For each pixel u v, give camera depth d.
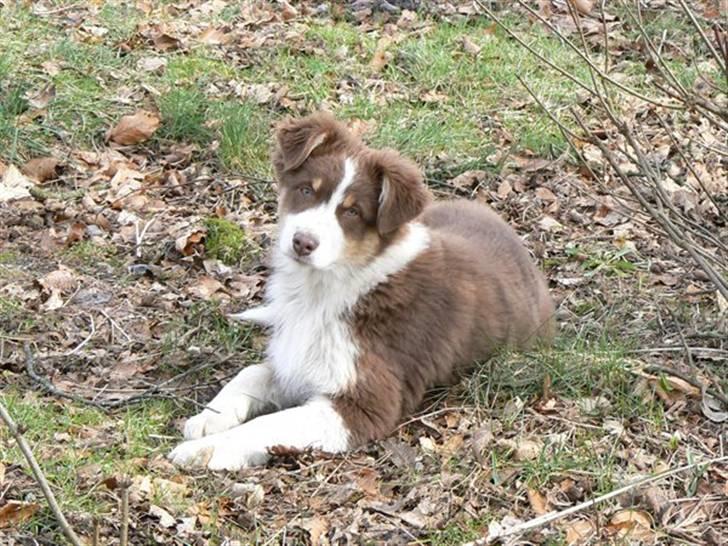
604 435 3.27
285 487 3.18
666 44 4.58
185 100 4.14
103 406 3.33
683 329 3.53
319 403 3.28
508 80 4.39
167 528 3.08
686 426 3.30
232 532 3.09
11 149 3.98
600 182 3.66
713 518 3.14
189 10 4.66
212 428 3.28
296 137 3.33
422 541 3.08
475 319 3.40
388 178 3.29
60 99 4.13
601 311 3.59
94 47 4.35
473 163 4.06
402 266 3.33
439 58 4.44
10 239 3.76
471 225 3.54
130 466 3.19
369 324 3.31
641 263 3.76
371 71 4.42
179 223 3.84
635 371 3.38
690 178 4.06
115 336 3.49
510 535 3.08
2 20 4.43
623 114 4.28
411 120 4.20
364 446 3.27
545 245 3.81
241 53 4.45
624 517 3.12
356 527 3.10
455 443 3.26
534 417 3.30
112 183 3.95
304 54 4.48
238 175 3.99
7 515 3.05
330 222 3.27
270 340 3.41
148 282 3.66
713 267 3.62
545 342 3.48
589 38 4.63
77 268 3.68
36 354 3.43
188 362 3.44
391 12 4.74
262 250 3.77
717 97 4.36
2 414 2.80
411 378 3.33
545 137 4.16
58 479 3.14
